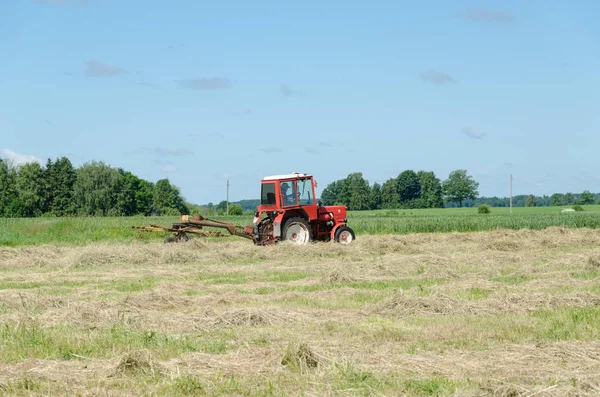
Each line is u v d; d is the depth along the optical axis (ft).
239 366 29.76
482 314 44.06
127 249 80.64
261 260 80.33
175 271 69.41
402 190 494.18
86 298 50.52
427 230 152.35
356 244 93.04
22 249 86.94
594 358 31.14
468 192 504.84
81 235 119.44
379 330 38.37
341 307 46.75
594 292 51.93
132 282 60.95
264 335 36.55
